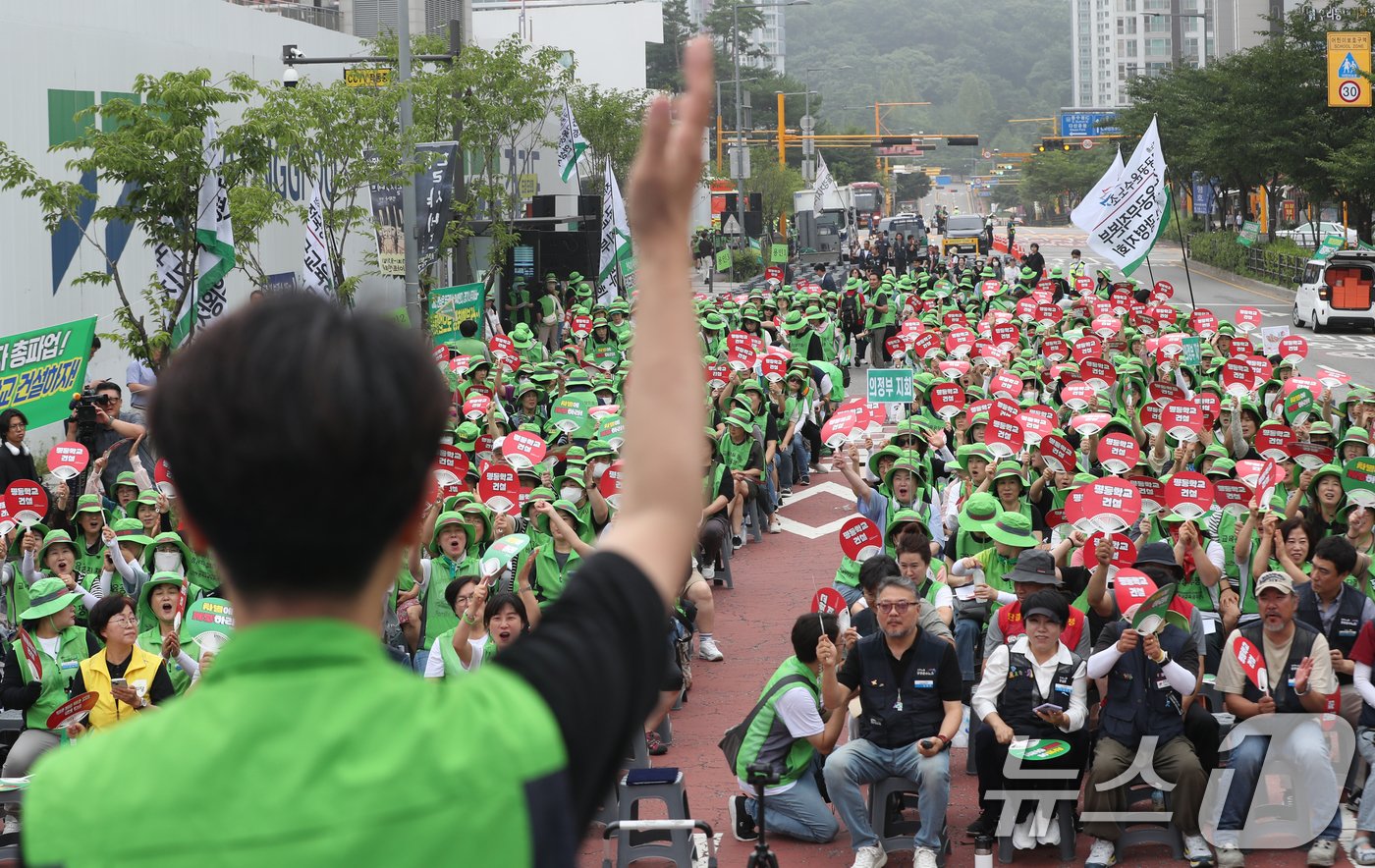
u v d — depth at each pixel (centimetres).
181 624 828
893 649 729
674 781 717
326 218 1906
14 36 1625
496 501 974
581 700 96
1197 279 5734
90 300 1791
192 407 90
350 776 87
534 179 3303
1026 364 1736
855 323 2961
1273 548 927
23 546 911
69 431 1210
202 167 1373
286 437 89
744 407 1572
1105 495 835
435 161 2016
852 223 7500
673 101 106
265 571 92
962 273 3741
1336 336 3625
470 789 88
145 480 1090
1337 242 4050
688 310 108
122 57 1880
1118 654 712
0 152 1412
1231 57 5131
